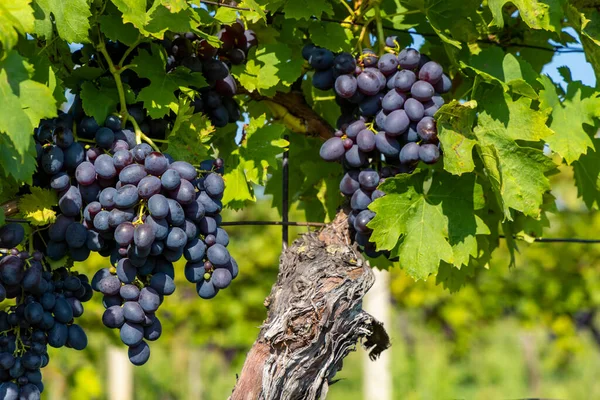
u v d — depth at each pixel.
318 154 1.93
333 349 1.66
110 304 1.62
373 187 1.71
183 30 1.66
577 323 6.70
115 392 5.68
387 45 1.76
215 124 1.77
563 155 1.77
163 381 8.23
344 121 1.77
